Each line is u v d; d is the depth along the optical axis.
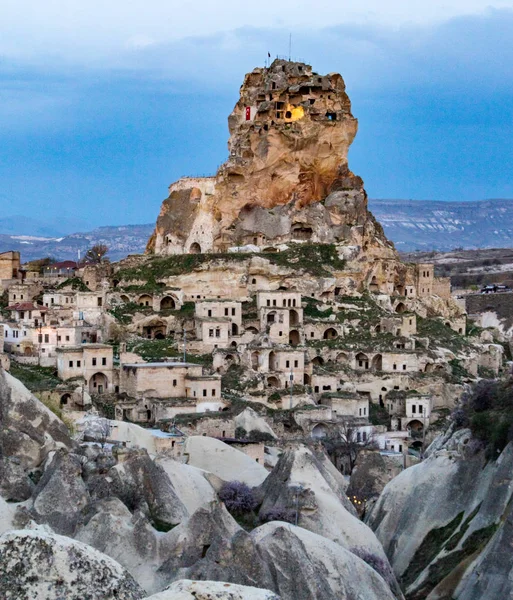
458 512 130.12
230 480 144.62
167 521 114.69
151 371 199.25
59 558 49.06
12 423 129.38
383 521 137.00
